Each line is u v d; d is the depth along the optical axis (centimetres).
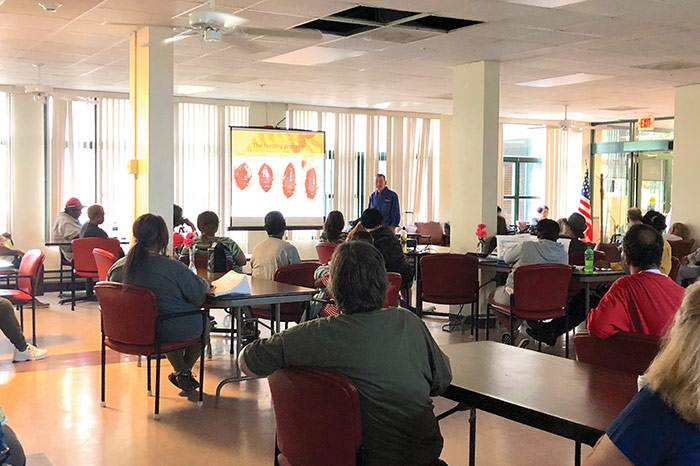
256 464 365
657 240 319
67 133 1041
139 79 643
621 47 696
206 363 574
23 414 441
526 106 1243
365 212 684
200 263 606
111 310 432
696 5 524
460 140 813
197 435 406
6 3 544
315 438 223
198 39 664
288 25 613
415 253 786
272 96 1138
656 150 1338
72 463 365
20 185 1017
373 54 748
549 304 580
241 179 1154
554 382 240
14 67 859
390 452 224
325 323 229
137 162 645
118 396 479
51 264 1027
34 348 584
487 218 791
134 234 444
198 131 1164
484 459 371
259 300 452
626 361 276
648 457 147
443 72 869
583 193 1321
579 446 306
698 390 142
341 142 1291
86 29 640
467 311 793
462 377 246
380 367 223
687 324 148
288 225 1195
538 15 562
